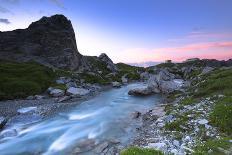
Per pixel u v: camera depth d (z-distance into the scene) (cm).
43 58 9331
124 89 6962
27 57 9031
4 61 8006
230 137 1775
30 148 2219
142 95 5572
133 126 2773
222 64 12419
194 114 2444
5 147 2255
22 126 2981
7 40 9662
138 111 3550
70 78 7162
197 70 9506
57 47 9900
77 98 5131
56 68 8544
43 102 4509
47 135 2611
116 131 2617
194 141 1784
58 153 2055
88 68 10575
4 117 3319
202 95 3566
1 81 5425
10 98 4719
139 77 10669
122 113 3619
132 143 2136
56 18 11281
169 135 2072
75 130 2770
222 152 1471
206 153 1459
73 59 9731
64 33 10481
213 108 2531
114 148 2056
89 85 7038
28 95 5088
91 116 3494
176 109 2948
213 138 1808
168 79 6128
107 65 11800
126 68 14638
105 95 5700
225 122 2041
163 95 5338
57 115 3575
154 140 2022
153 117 2995
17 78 5925
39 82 6047
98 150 2044
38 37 10200
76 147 2172
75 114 3650
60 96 5275
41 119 3331
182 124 2230
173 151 1567
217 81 3919
